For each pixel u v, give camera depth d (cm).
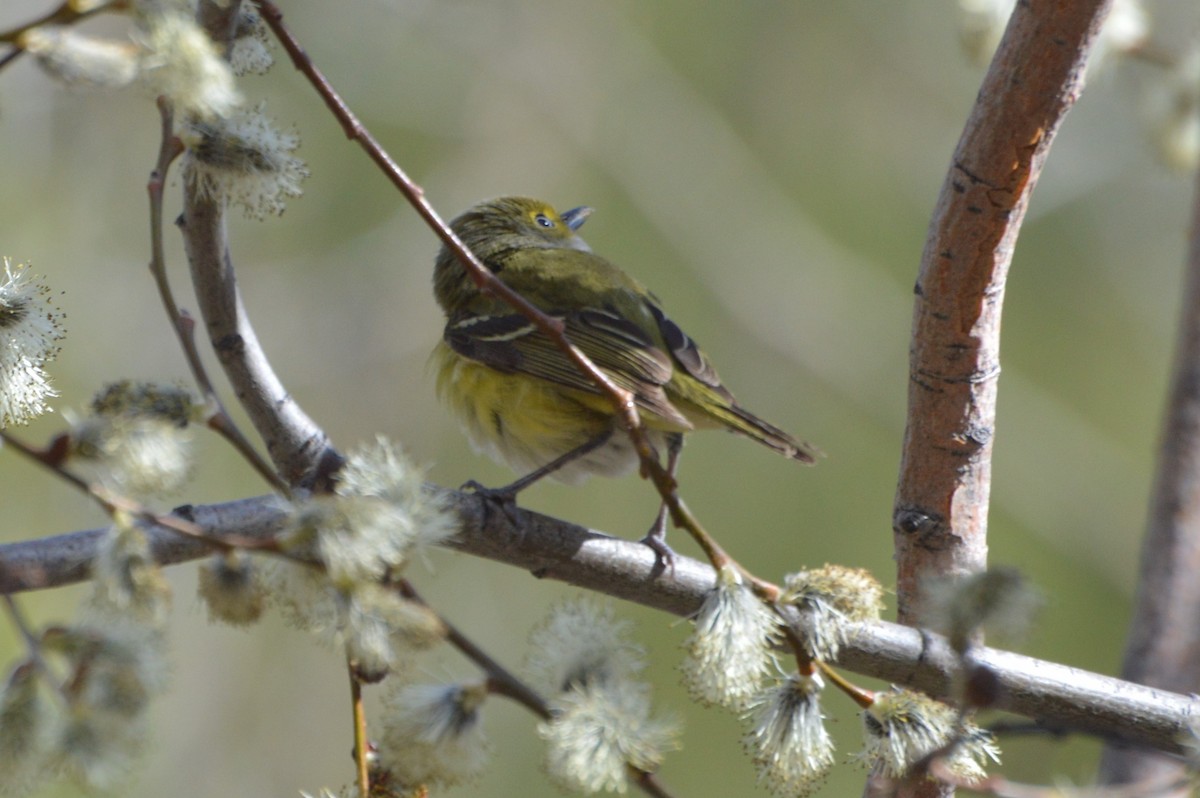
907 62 1730
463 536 609
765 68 1738
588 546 621
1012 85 552
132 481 406
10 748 374
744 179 1709
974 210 576
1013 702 607
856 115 1727
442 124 1708
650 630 1302
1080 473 1567
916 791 571
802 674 510
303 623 453
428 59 1712
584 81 1728
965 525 628
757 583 508
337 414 1639
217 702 1418
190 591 1446
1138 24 910
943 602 453
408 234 1688
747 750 509
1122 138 1709
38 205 1598
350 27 1691
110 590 393
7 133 1575
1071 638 1488
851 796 1234
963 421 616
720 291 1686
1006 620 446
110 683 375
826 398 1645
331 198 1686
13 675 385
